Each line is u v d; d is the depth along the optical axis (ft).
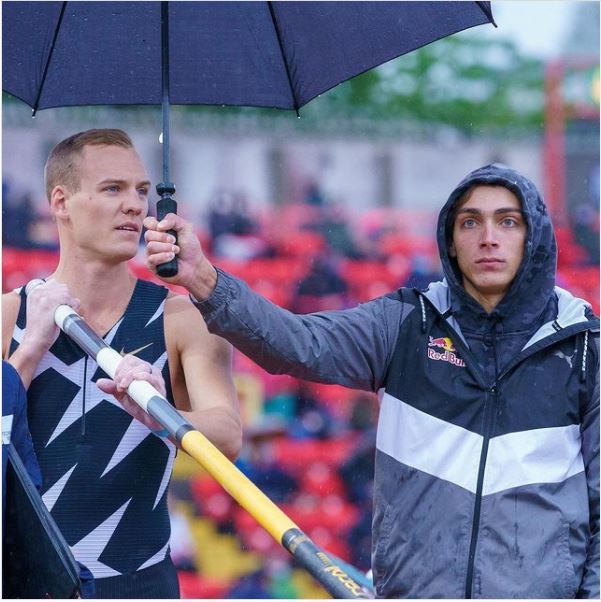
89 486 37.52
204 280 34.86
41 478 35.86
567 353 35.94
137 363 35.29
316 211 104.22
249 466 93.86
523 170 111.75
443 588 34.42
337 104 105.19
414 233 105.50
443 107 109.19
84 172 38.47
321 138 104.42
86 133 39.58
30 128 97.40
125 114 99.25
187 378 38.60
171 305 39.47
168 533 38.73
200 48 41.27
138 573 37.52
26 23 41.16
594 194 111.45
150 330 39.01
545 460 34.91
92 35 41.24
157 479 38.19
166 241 34.40
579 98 112.78
